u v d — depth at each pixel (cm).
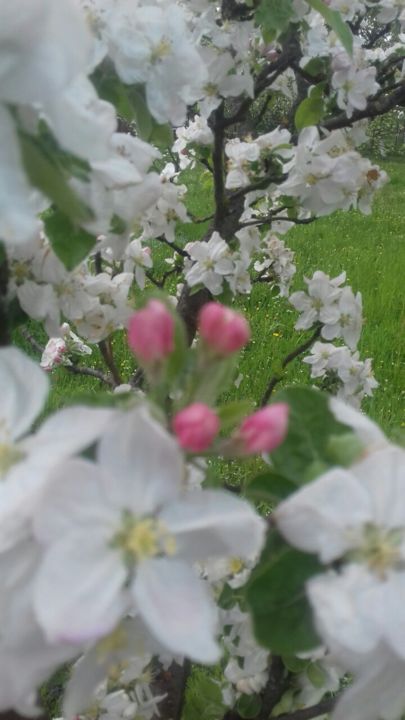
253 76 46
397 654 17
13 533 16
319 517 17
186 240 81
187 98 32
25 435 18
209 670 44
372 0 50
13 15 16
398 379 99
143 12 28
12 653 16
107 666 19
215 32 41
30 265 28
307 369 95
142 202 25
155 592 17
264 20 37
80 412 17
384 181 46
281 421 17
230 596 30
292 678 33
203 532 17
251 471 68
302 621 18
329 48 43
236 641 32
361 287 129
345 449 18
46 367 55
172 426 19
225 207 47
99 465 17
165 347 18
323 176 43
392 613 17
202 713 37
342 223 181
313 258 145
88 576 16
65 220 23
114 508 17
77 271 32
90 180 21
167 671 38
